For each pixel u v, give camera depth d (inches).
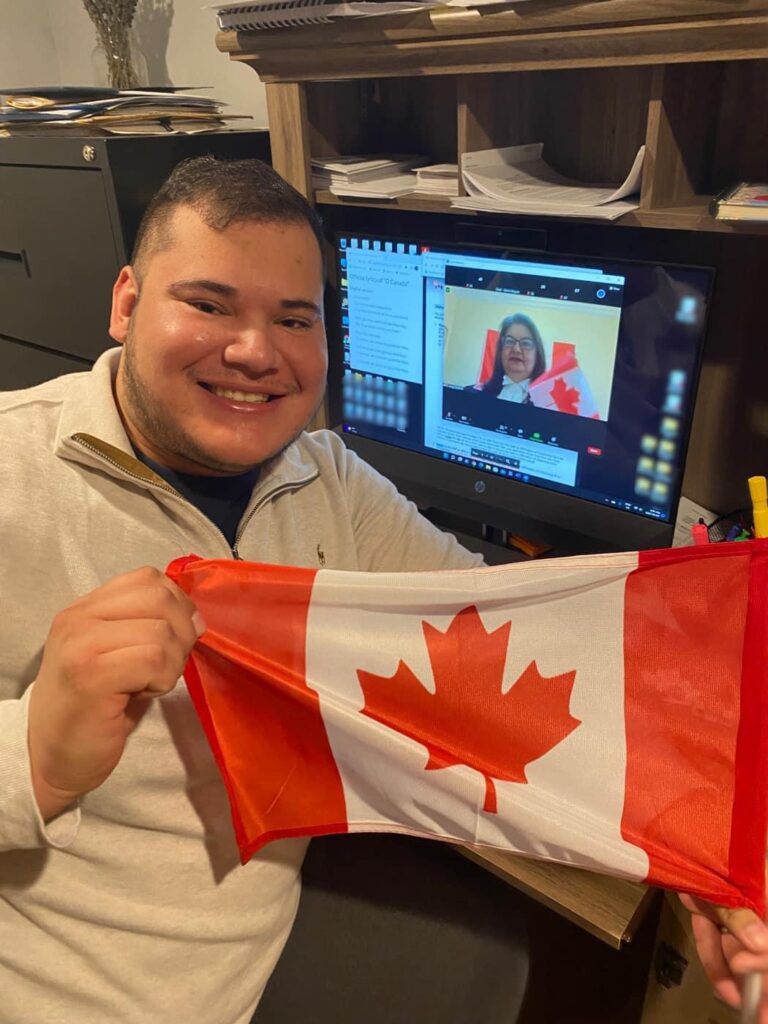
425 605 29.5
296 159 52.4
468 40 39.4
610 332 42.8
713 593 27.6
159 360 29.3
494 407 49.4
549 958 39.7
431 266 48.8
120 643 23.8
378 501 41.1
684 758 28.5
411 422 54.3
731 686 27.9
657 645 28.6
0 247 63.6
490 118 46.8
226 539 34.2
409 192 48.8
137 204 53.5
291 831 31.7
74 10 83.3
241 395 30.6
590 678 29.3
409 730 30.5
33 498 30.5
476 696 30.0
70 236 57.0
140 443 33.1
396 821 31.8
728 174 43.9
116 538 31.4
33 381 68.1
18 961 31.1
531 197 42.9
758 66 41.1
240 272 28.8
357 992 35.9
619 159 48.3
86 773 24.9
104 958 31.2
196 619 26.6
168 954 32.1
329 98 53.9
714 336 47.6
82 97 58.8
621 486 45.5
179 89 63.5
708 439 50.1
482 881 40.4
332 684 30.1
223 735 29.6
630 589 28.4
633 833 28.6
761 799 27.1
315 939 38.1
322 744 30.6
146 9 74.4
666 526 44.3
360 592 29.3
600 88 47.4
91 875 31.3
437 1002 35.2
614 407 44.1
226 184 29.4
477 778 29.7
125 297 32.4
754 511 32.9
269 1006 35.8
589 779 29.3
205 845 32.5
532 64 38.9
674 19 33.4
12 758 24.7
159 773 30.9
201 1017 33.0
